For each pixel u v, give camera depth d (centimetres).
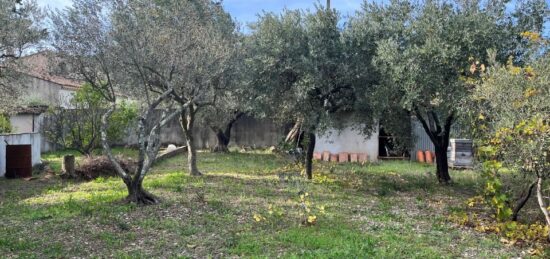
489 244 756
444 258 664
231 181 1325
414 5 1234
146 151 975
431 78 1039
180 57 1056
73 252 647
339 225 830
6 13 1136
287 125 2427
